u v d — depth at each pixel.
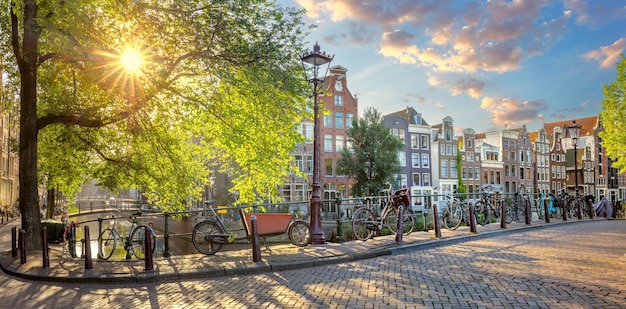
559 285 6.41
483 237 12.92
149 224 11.75
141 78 12.52
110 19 12.46
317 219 11.63
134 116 14.14
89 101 15.15
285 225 11.17
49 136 17.02
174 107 15.05
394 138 37.16
